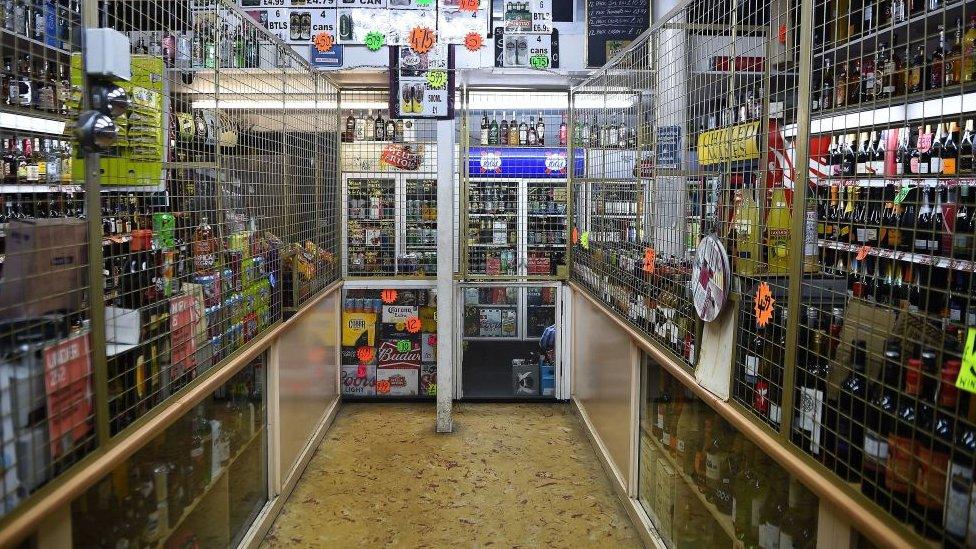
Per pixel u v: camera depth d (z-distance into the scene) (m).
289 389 4.41
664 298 3.46
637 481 4.09
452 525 4.02
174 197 2.85
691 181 3.52
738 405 2.51
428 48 5.20
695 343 2.93
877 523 1.64
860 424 1.79
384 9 6.48
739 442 2.76
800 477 1.99
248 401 3.70
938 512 1.55
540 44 6.49
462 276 6.32
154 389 2.39
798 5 2.33
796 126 2.27
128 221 2.71
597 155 5.46
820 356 2.04
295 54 4.57
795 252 2.10
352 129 6.35
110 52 1.95
